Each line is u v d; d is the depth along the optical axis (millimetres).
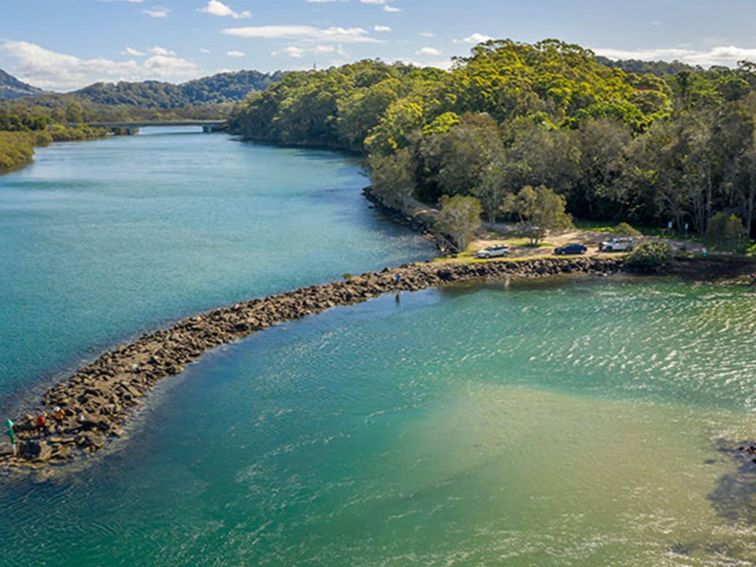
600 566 41812
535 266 101000
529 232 111562
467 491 49156
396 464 52500
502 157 130875
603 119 135750
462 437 55906
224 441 55938
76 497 49094
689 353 71000
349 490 49562
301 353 73000
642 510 46625
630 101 184500
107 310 87562
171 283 99438
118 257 115125
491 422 58094
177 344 73312
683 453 52906
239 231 135250
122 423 58469
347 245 121562
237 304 86625
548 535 44625
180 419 59250
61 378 67375
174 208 162875
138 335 78688
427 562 42656
